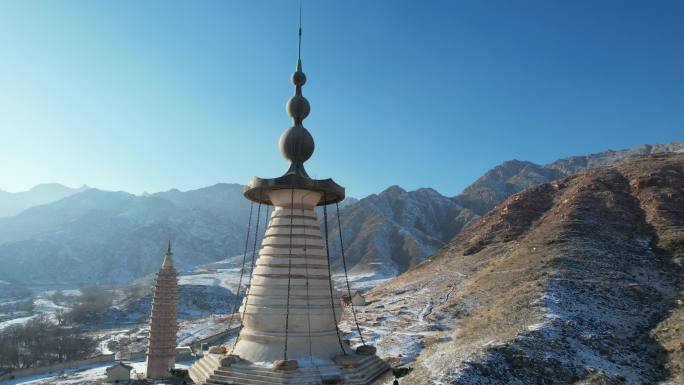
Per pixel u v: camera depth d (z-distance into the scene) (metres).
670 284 74.88
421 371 51.12
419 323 77.69
